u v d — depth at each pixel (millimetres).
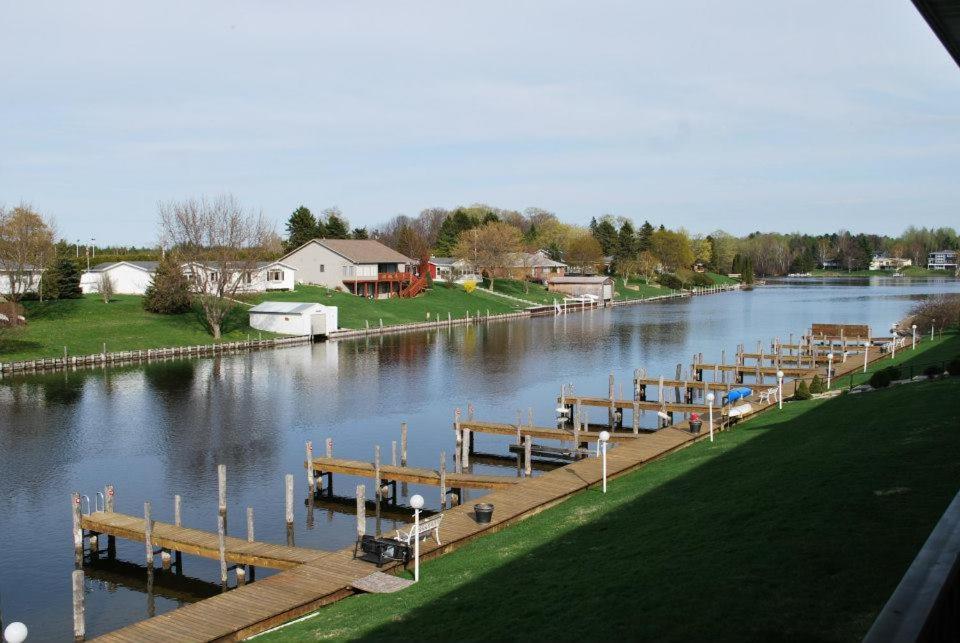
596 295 165375
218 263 94375
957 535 10102
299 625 20812
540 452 45250
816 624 15133
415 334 106062
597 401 52000
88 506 32938
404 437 40938
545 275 177750
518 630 17766
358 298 124500
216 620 20875
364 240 148000
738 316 128250
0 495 37438
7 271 88375
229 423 52281
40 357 74750
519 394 62875
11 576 28625
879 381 43250
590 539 24250
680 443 38562
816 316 125188
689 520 23828
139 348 82562
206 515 34781
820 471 25766
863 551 18078
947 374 41344
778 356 65688
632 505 27578
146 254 147000
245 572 27938
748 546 20000
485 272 167750
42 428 50375
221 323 97062
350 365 77625
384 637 18688
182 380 68375
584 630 17047
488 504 27891
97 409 56219
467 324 119625
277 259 141750
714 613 16516
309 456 37625
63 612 25797
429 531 26203
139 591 27516
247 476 40688
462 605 20047
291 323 96625
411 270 144750
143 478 40188
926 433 27703
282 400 60000
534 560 23000
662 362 79562
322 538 32250
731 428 41312
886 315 123812
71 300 99750
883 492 21984
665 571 19609
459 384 67250
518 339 99688
